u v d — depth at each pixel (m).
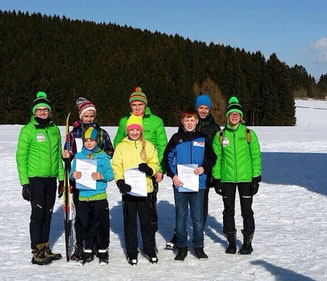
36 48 95.69
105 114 72.94
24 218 7.79
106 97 74.44
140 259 5.61
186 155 5.55
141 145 5.52
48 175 5.54
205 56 102.44
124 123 6.14
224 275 4.95
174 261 5.50
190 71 94.50
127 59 93.56
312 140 26.61
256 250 5.82
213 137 6.04
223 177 5.79
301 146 22.58
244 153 5.71
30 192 5.47
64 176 5.50
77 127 5.80
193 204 5.59
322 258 5.41
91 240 5.52
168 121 78.00
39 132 5.52
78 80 80.56
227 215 5.79
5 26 100.56
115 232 6.97
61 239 6.59
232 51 101.19
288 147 22.08
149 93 78.38
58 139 5.74
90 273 5.09
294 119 80.88
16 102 71.19
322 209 8.16
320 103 113.81
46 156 5.52
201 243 5.57
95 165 5.44
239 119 5.77
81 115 5.74
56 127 5.79
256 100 86.00
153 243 5.50
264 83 84.25
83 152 5.52
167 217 7.93
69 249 5.82
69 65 91.44
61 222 7.63
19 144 5.48
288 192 10.02
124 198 5.52
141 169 5.35
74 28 110.44
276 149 21.11
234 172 5.70
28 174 5.49
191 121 5.59
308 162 15.76
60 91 73.00
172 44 105.81
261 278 4.82
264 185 11.05
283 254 5.62
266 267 5.17
